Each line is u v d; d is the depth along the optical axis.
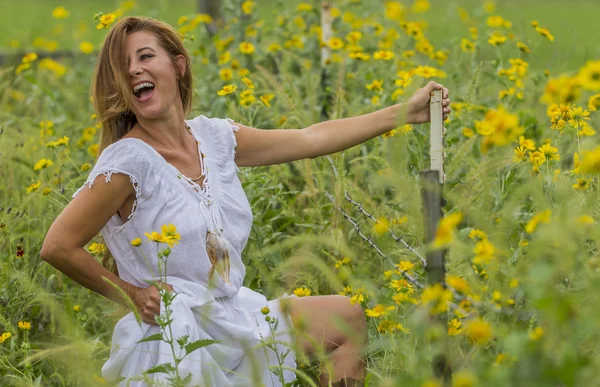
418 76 7.30
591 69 3.48
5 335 5.44
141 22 5.39
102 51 5.36
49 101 11.05
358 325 5.35
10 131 8.68
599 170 3.67
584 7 25.23
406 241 6.34
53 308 5.23
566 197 4.43
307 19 11.62
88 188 5.03
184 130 5.44
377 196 7.21
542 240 3.48
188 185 5.18
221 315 5.11
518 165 6.20
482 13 12.38
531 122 7.94
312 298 5.43
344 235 6.64
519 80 8.47
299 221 7.02
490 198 6.24
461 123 7.73
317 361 5.27
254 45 10.52
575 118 5.50
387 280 5.65
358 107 8.68
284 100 7.51
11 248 6.50
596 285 3.29
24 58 9.66
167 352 4.90
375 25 10.95
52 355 5.09
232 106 7.26
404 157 5.98
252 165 5.80
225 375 5.12
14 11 30.27
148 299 5.02
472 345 4.54
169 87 5.30
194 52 10.67
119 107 5.34
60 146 7.65
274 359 5.23
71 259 5.00
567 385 3.02
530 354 3.17
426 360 3.96
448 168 6.42
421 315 3.79
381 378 4.41
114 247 5.22
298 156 5.80
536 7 25.05
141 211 5.11
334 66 9.87
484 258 3.86
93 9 30.52
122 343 5.05
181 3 28.61
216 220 5.20
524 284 3.75
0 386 5.48
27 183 8.12
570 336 3.25
